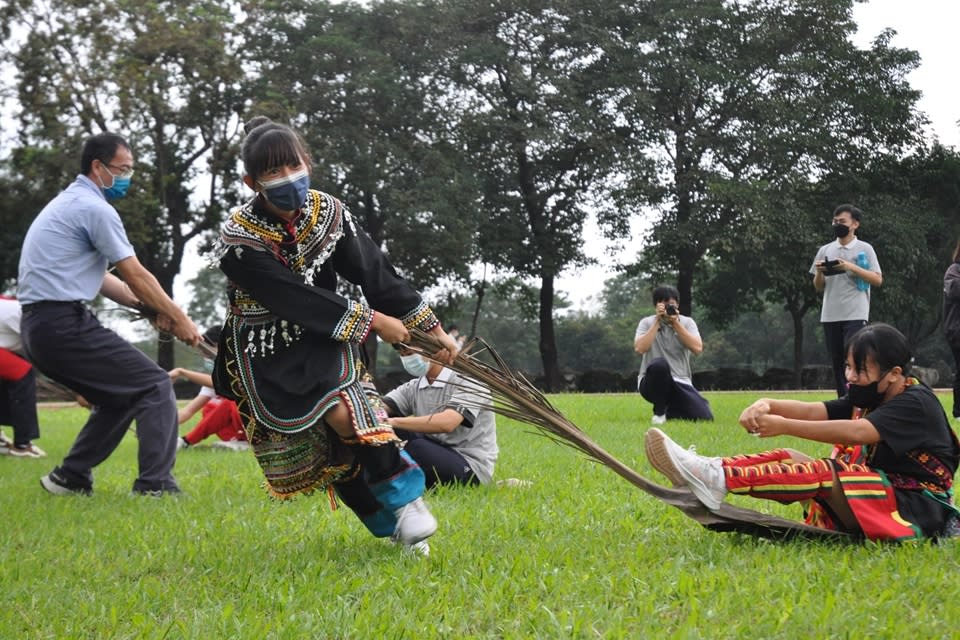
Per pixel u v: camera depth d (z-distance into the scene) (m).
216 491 6.34
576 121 33.22
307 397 3.90
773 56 34.03
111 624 3.30
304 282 3.88
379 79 30.45
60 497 6.21
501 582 3.65
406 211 30.30
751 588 3.49
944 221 35.06
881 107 33.47
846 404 4.51
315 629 3.17
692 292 41.50
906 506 4.11
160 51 27.59
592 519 4.90
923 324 45.81
